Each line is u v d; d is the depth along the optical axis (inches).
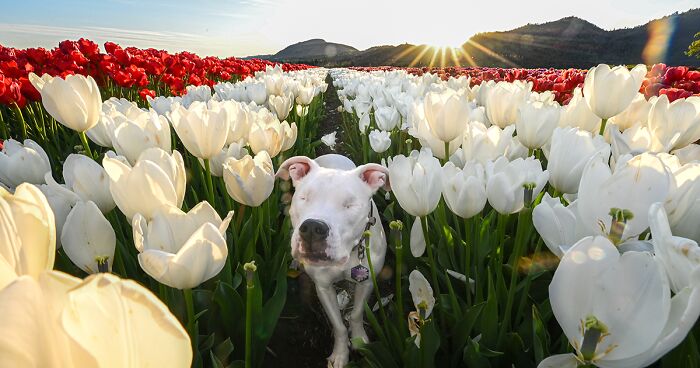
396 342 90.5
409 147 182.2
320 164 213.0
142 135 103.0
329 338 129.9
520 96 130.9
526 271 103.0
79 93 105.5
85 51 307.0
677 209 57.2
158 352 18.7
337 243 113.8
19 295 16.0
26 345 15.5
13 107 216.5
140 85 298.7
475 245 103.4
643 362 39.6
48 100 104.8
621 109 103.5
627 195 52.7
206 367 89.8
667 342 37.0
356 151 285.6
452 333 90.6
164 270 52.7
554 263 100.5
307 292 152.0
